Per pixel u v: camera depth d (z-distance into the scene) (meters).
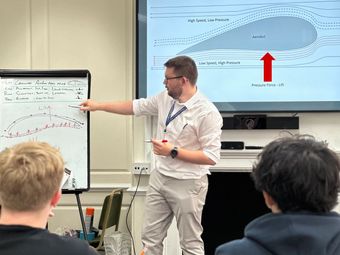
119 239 3.32
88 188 2.75
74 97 2.80
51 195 1.20
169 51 3.29
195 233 2.69
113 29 3.56
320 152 1.01
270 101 3.23
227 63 3.25
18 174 1.14
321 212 0.99
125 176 3.60
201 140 2.60
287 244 0.93
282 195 0.99
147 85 3.31
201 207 2.71
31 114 2.79
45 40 3.60
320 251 0.91
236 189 3.35
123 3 3.55
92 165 3.62
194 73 2.62
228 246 1.01
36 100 2.80
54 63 3.60
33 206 1.16
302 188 0.97
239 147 3.24
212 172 3.34
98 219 3.61
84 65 3.59
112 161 3.61
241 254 0.97
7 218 1.16
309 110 3.20
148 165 3.32
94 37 3.58
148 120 3.35
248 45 3.24
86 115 2.79
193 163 2.54
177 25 3.28
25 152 1.21
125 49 3.56
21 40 3.60
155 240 2.78
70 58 3.60
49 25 3.60
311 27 3.18
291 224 0.94
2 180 1.15
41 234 1.13
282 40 3.21
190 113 2.62
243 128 3.25
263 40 3.22
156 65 3.30
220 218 3.39
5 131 2.77
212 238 3.40
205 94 3.28
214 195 3.38
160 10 3.28
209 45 3.26
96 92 3.59
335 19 3.16
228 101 3.26
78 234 3.43
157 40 3.29
